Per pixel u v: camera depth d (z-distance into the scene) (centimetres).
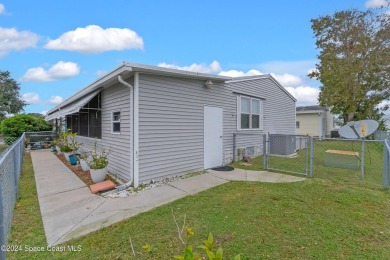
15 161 515
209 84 745
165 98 639
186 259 145
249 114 984
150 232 340
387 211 402
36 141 1549
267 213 397
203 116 755
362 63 1803
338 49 1895
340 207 421
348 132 828
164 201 471
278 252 283
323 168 787
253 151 1009
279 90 1214
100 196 507
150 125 604
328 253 280
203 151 755
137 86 575
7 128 1527
